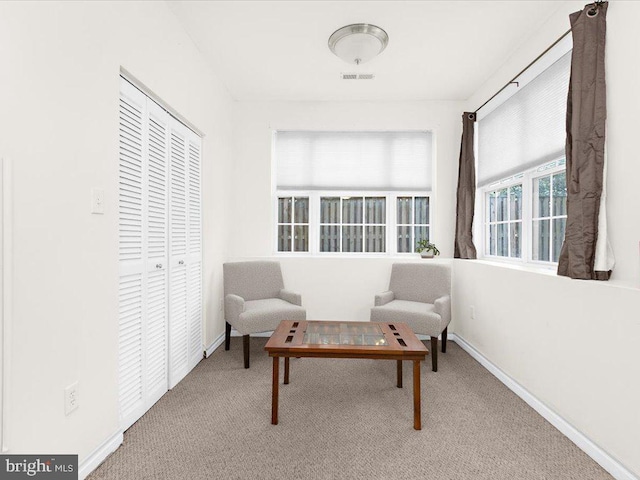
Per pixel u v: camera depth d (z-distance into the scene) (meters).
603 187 1.88
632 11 1.74
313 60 3.11
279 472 1.65
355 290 3.87
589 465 1.73
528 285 2.40
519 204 3.09
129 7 1.94
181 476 1.62
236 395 2.46
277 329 2.50
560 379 2.06
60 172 1.46
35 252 1.35
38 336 1.37
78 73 1.56
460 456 1.79
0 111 1.20
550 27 2.47
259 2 2.35
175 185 2.62
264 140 4.04
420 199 4.13
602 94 1.88
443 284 3.43
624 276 1.79
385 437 1.95
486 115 3.53
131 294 2.05
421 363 3.12
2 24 1.21
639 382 1.55
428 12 2.44
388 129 4.01
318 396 2.45
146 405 2.21
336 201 4.15
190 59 2.77
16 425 1.28
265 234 4.04
